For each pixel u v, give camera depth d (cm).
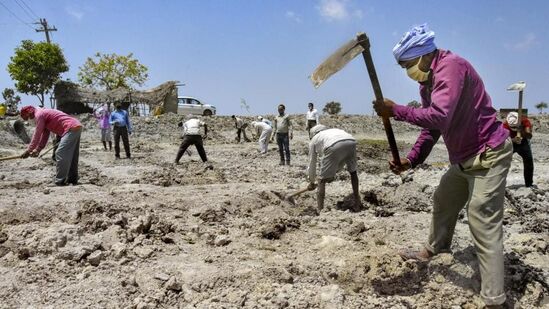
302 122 3325
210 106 3819
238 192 802
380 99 395
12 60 4128
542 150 2609
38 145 912
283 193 802
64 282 431
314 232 580
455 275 450
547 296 430
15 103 4653
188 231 580
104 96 3616
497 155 369
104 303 392
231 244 542
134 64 4850
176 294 411
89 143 2350
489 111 376
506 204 768
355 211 752
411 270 464
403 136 3200
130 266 465
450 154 393
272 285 420
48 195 775
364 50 400
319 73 411
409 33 383
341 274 463
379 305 395
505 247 534
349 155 739
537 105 4041
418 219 623
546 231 623
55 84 3575
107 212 642
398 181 960
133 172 1188
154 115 3416
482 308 409
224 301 393
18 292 409
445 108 359
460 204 428
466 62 374
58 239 504
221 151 1984
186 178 1062
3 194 789
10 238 528
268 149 2012
